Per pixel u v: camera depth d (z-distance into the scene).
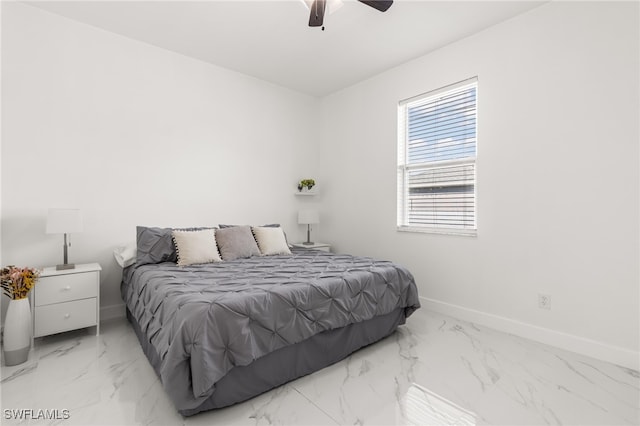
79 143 2.84
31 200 2.62
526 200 2.63
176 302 1.76
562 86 2.43
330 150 4.51
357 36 3.02
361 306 2.29
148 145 3.21
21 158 2.58
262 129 4.08
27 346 2.14
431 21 2.77
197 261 2.81
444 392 1.82
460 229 3.10
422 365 2.15
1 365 2.08
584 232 2.33
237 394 1.67
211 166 3.65
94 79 2.91
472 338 2.61
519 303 2.67
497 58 2.79
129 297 2.68
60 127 2.74
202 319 1.57
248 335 1.67
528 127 2.61
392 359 2.24
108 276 3.00
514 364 2.16
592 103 2.29
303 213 4.17
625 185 2.16
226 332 1.62
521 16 2.64
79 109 2.83
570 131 2.39
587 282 2.32
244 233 3.28
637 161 2.12
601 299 2.25
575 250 2.37
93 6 2.61
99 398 1.72
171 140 3.36
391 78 3.71
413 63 3.48
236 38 3.09
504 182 2.76
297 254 3.46
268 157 4.15
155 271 2.49
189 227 3.43
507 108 2.73
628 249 2.15
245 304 1.73
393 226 3.70
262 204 4.10
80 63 2.84
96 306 2.57
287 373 1.90
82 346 2.38
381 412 1.64
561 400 1.75
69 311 2.46
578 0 2.35
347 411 1.65
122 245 3.05
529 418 1.59
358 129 4.11
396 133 3.66
